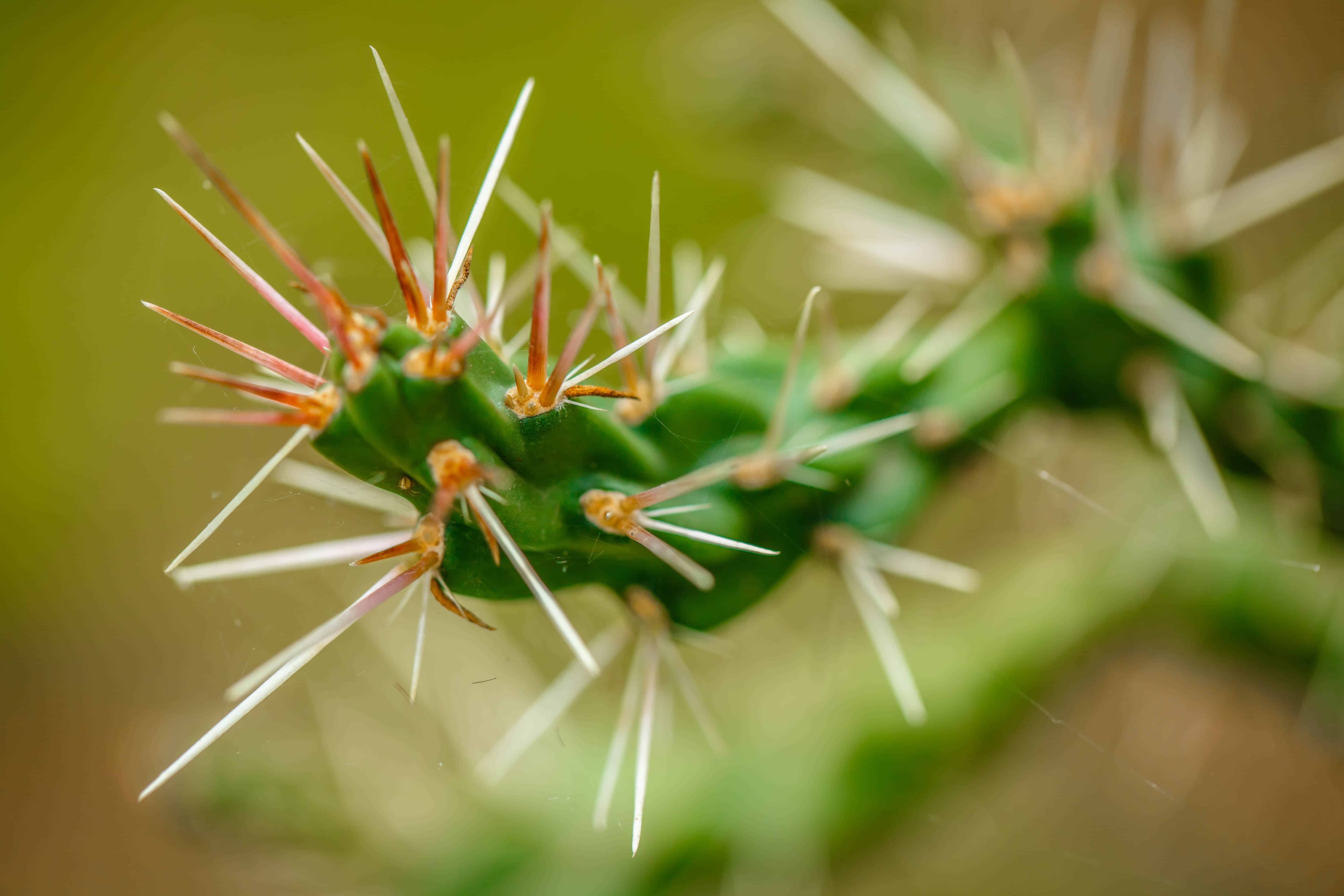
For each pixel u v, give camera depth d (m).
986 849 0.29
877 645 0.19
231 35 0.34
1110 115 0.21
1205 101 0.23
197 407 0.25
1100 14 0.32
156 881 0.33
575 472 0.16
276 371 0.16
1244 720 0.29
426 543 0.16
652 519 0.16
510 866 0.21
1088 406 0.20
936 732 0.21
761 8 0.33
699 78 0.27
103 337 0.34
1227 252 0.22
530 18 0.33
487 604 0.22
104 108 0.34
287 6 0.34
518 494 0.16
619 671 0.24
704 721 0.18
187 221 0.16
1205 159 0.21
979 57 0.29
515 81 0.34
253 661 0.23
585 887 0.20
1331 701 0.22
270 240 0.15
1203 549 0.23
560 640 0.24
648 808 0.21
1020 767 0.27
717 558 0.17
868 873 0.23
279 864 0.22
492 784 0.20
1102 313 0.20
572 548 0.16
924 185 0.24
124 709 0.35
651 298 0.17
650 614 0.17
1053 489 0.29
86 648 0.35
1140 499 0.26
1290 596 0.22
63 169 0.34
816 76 0.26
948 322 0.20
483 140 0.33
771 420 0.18
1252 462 0.21
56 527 0.35
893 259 0.22
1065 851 0.29
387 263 0.24
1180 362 0.20
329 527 0.23
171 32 0.34
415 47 0.34
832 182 0.27
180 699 0.35
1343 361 0.22
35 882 0.34
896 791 0.21
